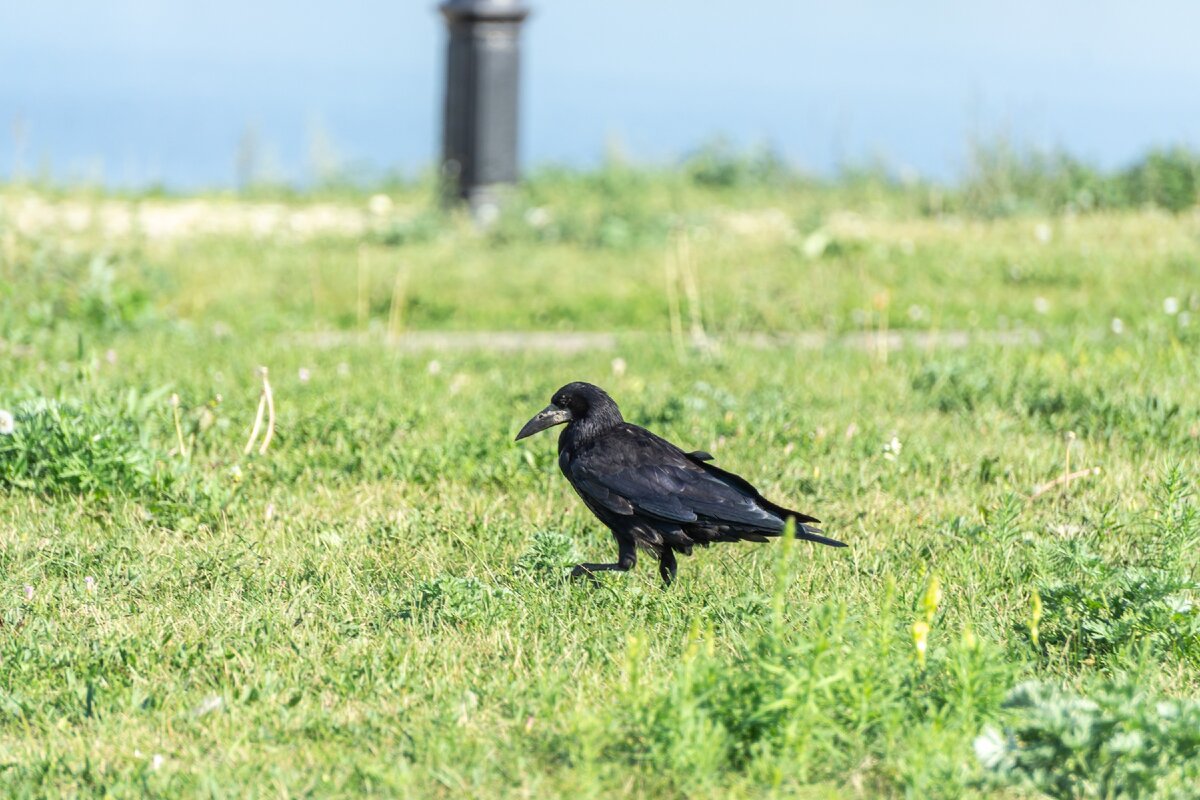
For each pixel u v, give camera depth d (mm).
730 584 9766
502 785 6734
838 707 7180
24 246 23000
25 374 15562
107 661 8172
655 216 32656
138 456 11617
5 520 10977
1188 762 6781
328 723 7406
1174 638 8359
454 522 11047
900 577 9742
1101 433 13773
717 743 6746
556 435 13586
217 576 9625
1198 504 10812
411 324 22875
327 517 11234
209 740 7277
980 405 15164
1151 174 33000
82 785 6801
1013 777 6656
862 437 13633
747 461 12953
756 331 21812
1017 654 8305
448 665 8180
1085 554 9508
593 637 8664
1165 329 18531
